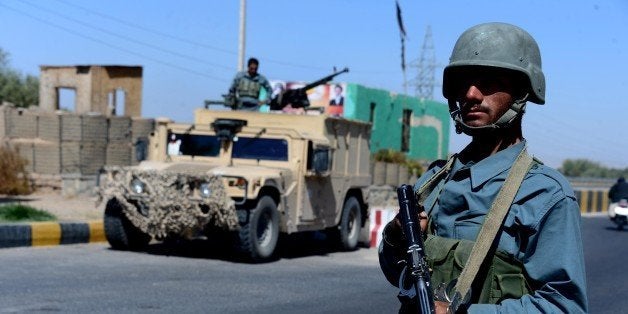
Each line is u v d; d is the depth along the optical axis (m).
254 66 13.89
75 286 8.51
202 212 11.12
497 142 2.39
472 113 2.38
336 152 13.62
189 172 11.05
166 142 12.84
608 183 47.72
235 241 11.34
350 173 14.25
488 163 2.33
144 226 11.27
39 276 9.01
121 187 11.27
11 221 12.24
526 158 2.29
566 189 2.21
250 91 13.79
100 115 17.92
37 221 12.50
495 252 2.22
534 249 2.20
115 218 11.77
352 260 12.82
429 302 2.17
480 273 2.23
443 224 2.36
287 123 13.16
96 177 17.81
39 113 17.64
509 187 2.23
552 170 2.26
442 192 2.41
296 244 14.77
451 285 2.19
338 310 8.04
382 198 24.59
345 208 14.08
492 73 2.35
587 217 29.69
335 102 32.81
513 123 2.39
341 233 13.97
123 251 11.89
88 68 21.81
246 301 8.23
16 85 36.16
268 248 11.66
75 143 17.56
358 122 14.29
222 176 11.32
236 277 9.95
